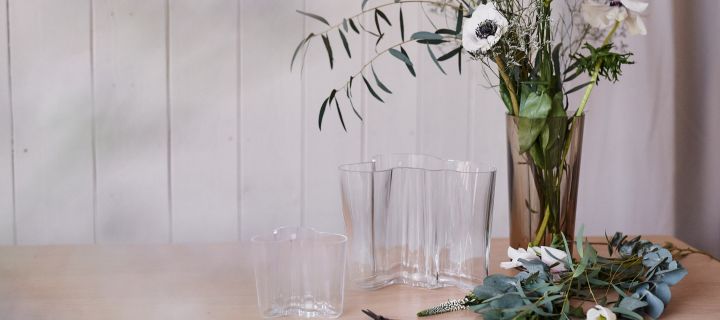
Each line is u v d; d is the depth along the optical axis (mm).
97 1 1745
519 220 1360
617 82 1882
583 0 1487
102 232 1822
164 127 1804
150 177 1819
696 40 1871
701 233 1938
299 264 1167
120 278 1316
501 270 1387
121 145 1799
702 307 1205
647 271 1206
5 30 1729
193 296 1235
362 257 1273
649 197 1929
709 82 1887
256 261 1146
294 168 1847
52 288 1260
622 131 1901
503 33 1243
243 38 1794
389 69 1824
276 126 1828
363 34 1809
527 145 1307
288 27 1798
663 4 1859
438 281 1302
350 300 1237
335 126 1837
